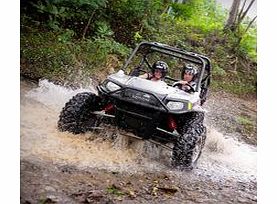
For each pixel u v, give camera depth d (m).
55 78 5.12
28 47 5.25
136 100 3.92
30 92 4.69
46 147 3.76
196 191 3.71
